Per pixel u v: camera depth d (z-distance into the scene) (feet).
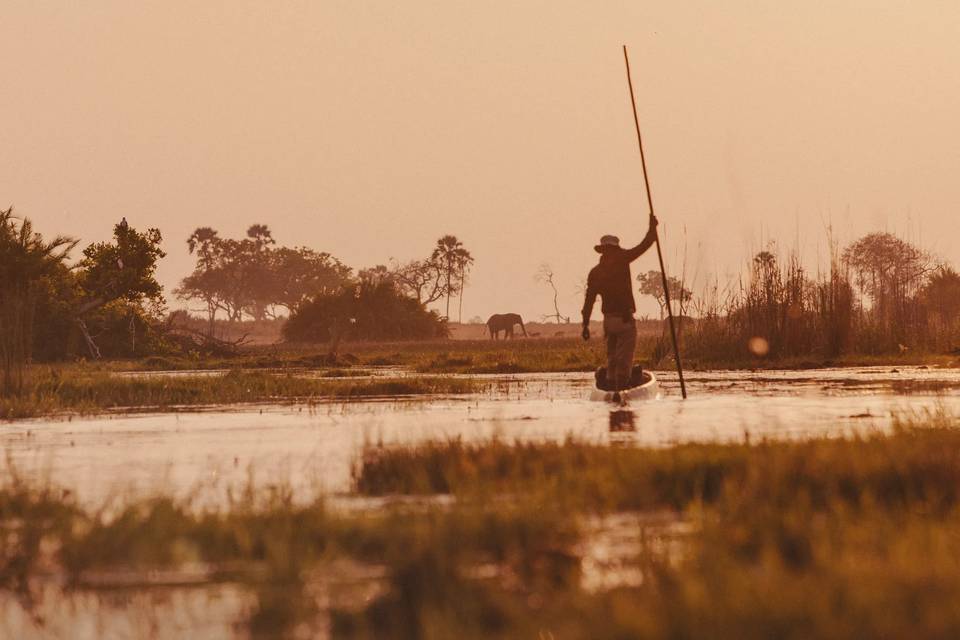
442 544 43.98
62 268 384.88
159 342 412.77
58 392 160.97
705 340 254.06
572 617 33.71
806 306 254.88
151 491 60.85
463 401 144.97
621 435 91.09
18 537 50.24
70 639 36.04
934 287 309.83
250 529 48.88
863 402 126.93
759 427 95.91
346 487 65.26
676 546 44.19
